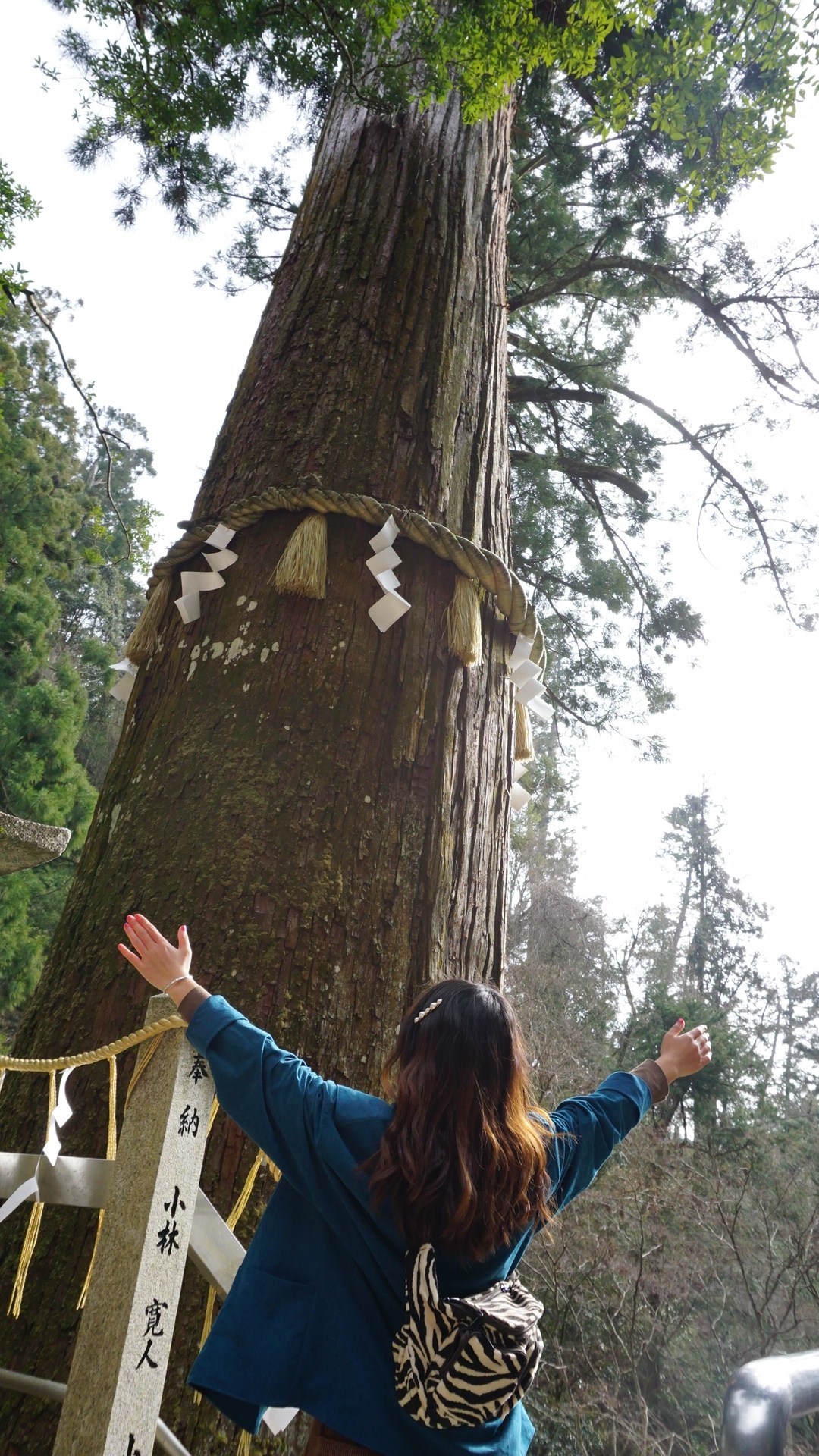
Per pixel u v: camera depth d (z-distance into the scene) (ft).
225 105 14.37
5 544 56.08
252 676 8.13
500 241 12.72
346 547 8.75
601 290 31.24
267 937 6.91
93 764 70.95
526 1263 29.12
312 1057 6.57
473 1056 4.21
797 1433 26.14
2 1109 6.89
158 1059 4.70
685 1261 29.43
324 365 10.02
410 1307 3.81
